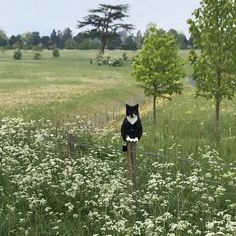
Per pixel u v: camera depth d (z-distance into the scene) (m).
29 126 17.94
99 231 9.62
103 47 120.56
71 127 19.66
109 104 40.53
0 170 12.81
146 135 20.61
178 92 28.22
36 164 13.45
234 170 13.62
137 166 13.03
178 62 27.95
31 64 97.94
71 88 49.09
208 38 21.27
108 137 18.16
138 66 27.91
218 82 21.55
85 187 11.62
